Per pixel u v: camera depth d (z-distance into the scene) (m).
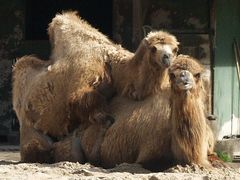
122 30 41.91
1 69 43.00
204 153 21.53
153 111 22.23
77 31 24.66
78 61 23.95
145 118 22.25
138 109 22.64
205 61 40.25
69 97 23.81
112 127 22.94
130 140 22.31
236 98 40.12
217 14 39.91
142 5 39.22
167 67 22.30
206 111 22.83
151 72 22.67
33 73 25.95
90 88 23.59
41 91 24.64
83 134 23.78
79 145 23.77
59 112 24.19
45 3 44.16
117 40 41.88
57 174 20.89
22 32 42.94
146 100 22.89
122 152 22.48
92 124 23.61
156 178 19.03
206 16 40.53
